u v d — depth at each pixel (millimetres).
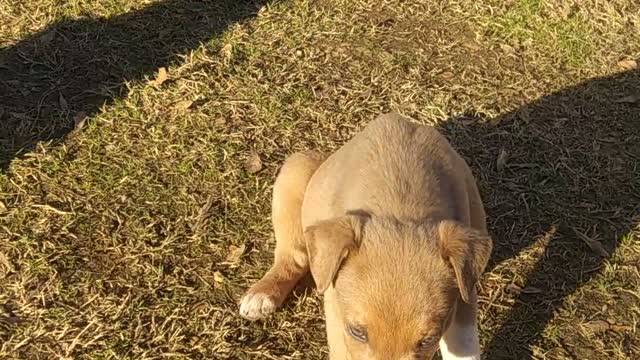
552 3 1209
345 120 1030
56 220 893
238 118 1024
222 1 1200
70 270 849
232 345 794
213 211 914
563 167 976
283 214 826
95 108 1025
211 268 860
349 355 650
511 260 872
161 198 924
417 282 607
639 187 952
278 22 1170
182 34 1140
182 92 1051
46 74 1070
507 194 944
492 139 1011
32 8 1160
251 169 961
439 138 779
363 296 609
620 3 1214
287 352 796
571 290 845
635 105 1059
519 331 809
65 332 794
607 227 907
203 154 976
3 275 839
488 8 1211
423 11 1210
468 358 731
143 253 868
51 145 976
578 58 1125
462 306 731
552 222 912
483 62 1123
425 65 1116
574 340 803
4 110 1017
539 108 1052
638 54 1135
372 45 1144
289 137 1006
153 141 988
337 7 1209
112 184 935
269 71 1093
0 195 915
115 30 1139
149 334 800
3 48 1103
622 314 825
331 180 764
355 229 630
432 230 636
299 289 848
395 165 726
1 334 790
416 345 606
